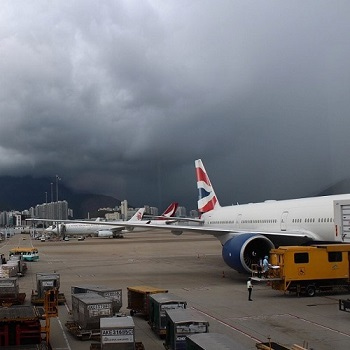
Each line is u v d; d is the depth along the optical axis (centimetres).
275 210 3984
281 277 2797
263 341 1777
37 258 5875
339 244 2938
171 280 3725
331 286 2855
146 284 3503
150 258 6125
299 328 1988
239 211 4738
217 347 1265
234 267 3372
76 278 4012
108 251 7662
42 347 1773
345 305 2267
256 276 3059
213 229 3706
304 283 2817
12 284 2783
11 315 1867
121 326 1630
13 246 9688
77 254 7006
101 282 3688
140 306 2417
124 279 3856
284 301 2661
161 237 14562
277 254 2825
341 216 2819
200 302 2661
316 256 2795
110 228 13288
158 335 1980
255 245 3456
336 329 1958
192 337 1398
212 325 2064
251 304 2580
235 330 1964
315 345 1702
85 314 1959
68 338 1978
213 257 6200
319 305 2519
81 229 12812
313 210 3441
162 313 1962
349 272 2820
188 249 8000
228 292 3033
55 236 13788
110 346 1617
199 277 3909
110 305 1989
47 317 1894
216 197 5631
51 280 2825
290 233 3406
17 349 1734
